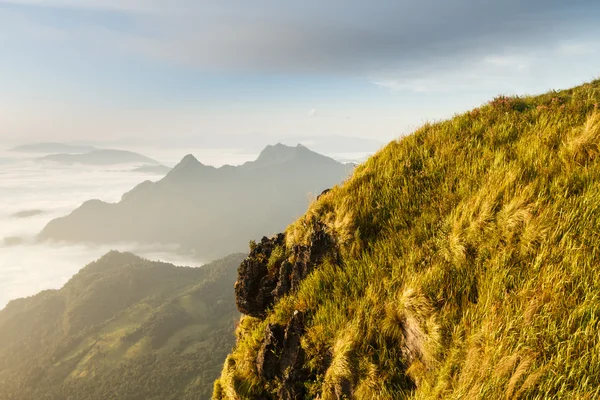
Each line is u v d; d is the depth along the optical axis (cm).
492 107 1127
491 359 422
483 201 645
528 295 475
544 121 912
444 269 585
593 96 1027
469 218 624
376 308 587
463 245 604
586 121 817
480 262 571
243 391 657
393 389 507
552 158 720
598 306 422
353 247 735
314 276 728
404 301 554
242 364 704
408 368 513
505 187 664
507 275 523
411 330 540
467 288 543
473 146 915
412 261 630
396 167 933
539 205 582
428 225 704
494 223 600
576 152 701
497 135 919
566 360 392
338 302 644
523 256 541
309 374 602
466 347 462
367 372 527
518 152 796
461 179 788
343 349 558
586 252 496
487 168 778
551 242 529
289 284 799
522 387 384
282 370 634
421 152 951
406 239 690
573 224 546
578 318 426
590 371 379
